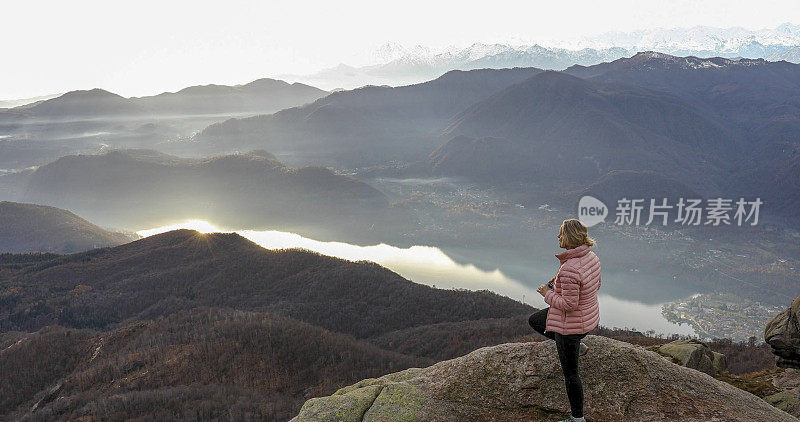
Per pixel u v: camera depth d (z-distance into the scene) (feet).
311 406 27.35
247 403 243.60
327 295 602.44
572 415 21.57
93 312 609.01
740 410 22.68
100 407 234.79
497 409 23.73
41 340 366.22
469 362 27.04
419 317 526.16
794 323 55.47
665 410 22.21
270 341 327.47
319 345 333.83
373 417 24.66
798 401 45.55
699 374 25.50
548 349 25.99
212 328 352.49
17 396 300.20
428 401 25.02
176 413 226.17
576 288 20.38
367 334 493.36
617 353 25.38
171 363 303.48
